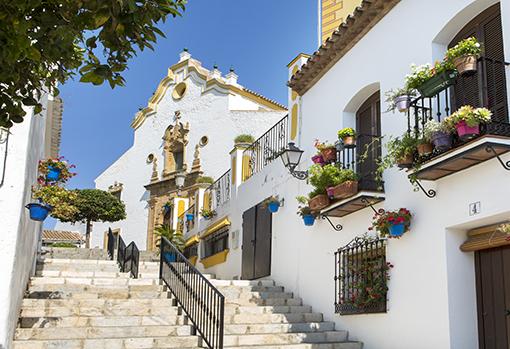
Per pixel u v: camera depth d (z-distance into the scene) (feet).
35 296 28.09
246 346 25.88
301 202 32.35
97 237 96.84
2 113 12.39
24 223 19.94
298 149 33.27
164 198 86.58
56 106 35.40
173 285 30.81
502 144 18.60
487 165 20.13
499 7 21.99
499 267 20.93
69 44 12.01
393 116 26.50
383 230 24.26
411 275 23.71
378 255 26.40
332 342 27.32
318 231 32.32
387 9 27.84
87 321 26.00
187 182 82.28
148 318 27.20
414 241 23.76
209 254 54.70
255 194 43.09
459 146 19.42
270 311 31.17
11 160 17.62
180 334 26.40
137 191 92.12
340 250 29.12
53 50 11.71
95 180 100.27
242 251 44.52
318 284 31.65
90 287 30.37
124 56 12.15
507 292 20.43
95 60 11.80
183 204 77.30
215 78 83.20
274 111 76.74
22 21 10.58
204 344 25.67
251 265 41.98
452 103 23.38
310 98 36.06
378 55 28.48
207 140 82.07
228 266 47.65
